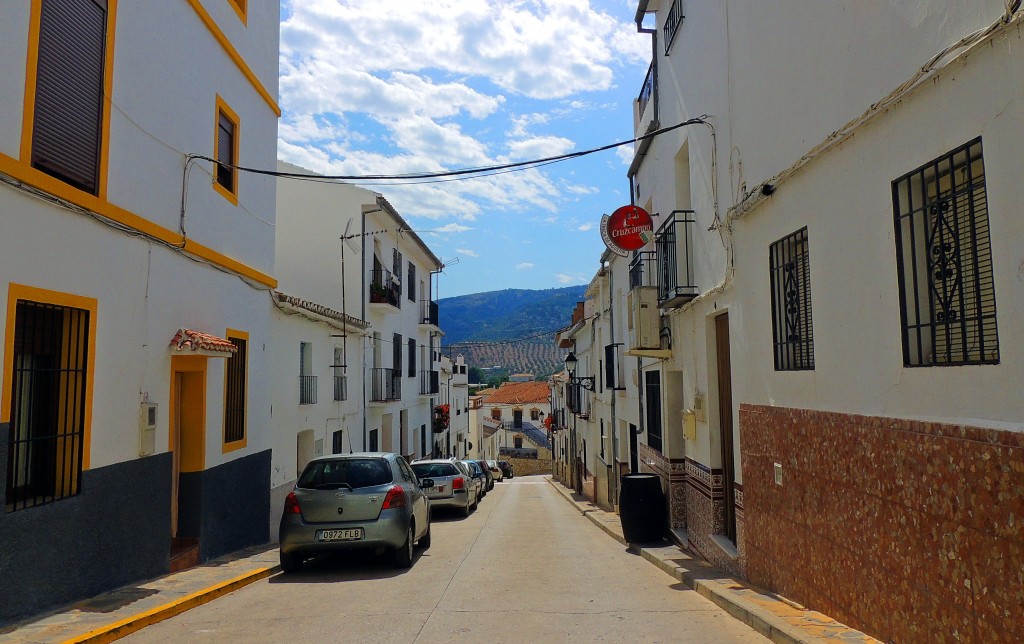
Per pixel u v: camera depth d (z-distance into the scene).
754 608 6.07
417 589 7.96
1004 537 3.52
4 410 5.57
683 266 10.48
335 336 17.25
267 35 12.36
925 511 4.24
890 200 4.70
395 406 24.52
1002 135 3.58
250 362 11.38
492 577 8.80
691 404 10.38
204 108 9.59
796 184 6.30
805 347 6.25
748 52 7.70
